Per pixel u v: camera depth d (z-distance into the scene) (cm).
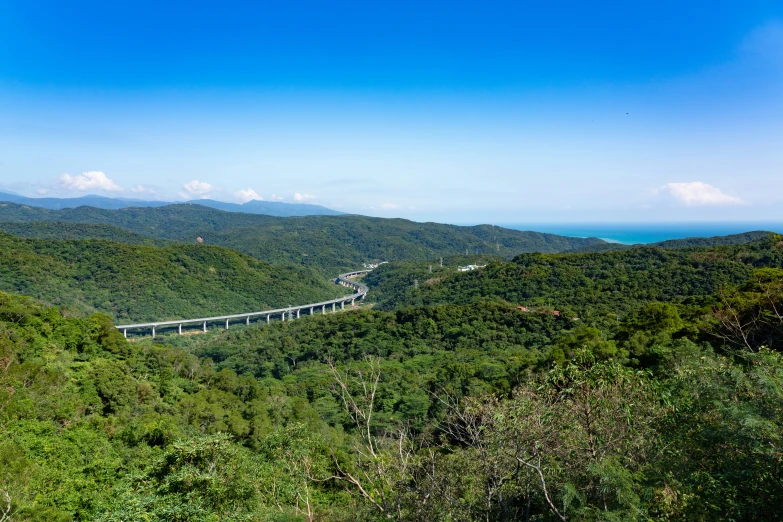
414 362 5875
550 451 800
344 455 2281
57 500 1733
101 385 3394
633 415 871
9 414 2386
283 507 1486
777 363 859
